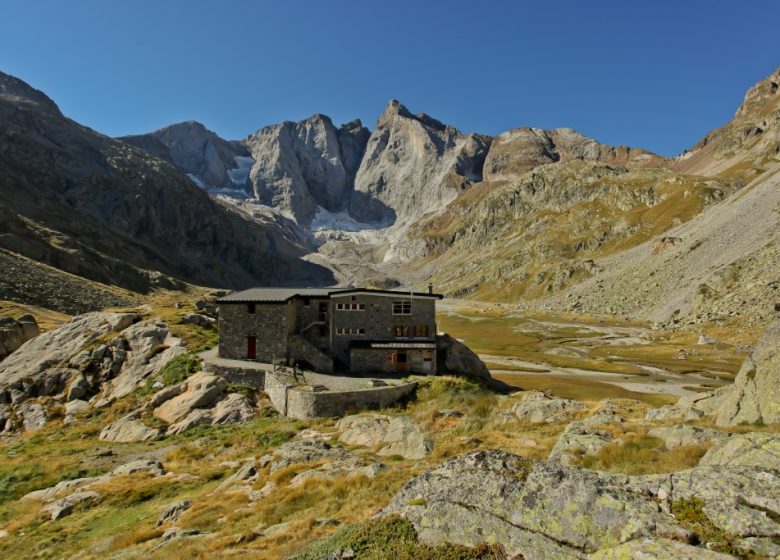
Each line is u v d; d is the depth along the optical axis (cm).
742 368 2430
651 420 2928
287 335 5719
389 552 1256
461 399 4703
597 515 1134
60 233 19575
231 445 3925
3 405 5197
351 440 3519
